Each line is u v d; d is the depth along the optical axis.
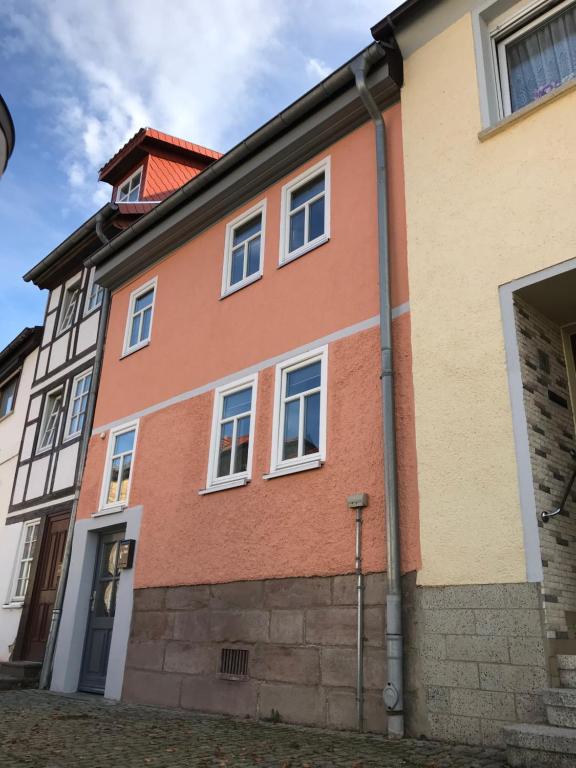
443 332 6.00
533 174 5.79
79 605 9.74
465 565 5.22
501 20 6.79
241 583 7.18
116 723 6.23
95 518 10.06
